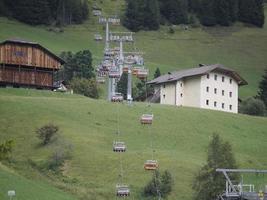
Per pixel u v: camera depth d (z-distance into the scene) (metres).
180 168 178.62
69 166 177.50
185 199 163.75
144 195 165.00
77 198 160.38
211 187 157.75
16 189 142.88
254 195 139.25
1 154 117.31
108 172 174.88
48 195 147.25
